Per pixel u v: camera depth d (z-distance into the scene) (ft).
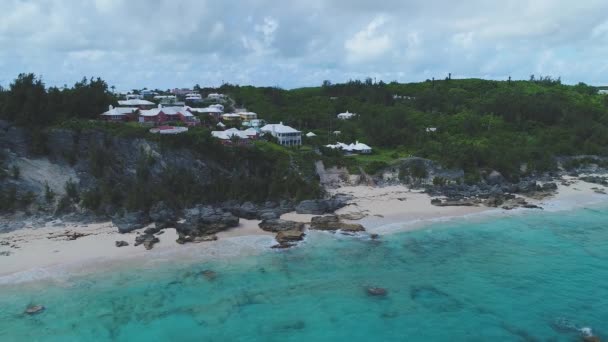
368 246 222.89
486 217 271.90
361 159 369.30
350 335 148.56
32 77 314.76
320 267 197.88
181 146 292.40
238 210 261.65
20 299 163.22
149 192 264.31
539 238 236.43
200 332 148.15
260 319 156.66
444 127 490.90
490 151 387.75
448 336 148.56
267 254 210.38
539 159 414.41
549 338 147.02
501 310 164.55
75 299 164.55
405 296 174.40
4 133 269.64
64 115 308.81
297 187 297.33
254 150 315.58
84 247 209.97
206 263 198.59
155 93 634.84
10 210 239.91
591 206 298.35
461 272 195.21
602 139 478.59
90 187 265.54
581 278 189.47
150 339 143.43
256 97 597.52
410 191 325.83
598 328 152.46
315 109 561.43
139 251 208.54
